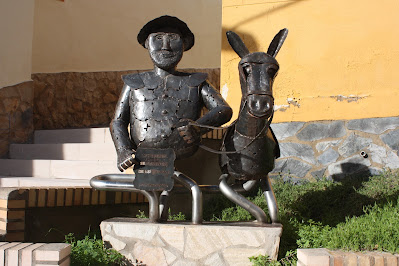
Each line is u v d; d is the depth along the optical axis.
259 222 3.81
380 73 5.90
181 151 3.74
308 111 6.13
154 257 3.66
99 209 4.52
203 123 3.62
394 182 5.29
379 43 5.93
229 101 6.28
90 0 9.12
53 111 8.70
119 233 3.73
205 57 9.38
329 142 6.01
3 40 7.14
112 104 9.02
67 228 4.25
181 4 9.30
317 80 6.12
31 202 3.94
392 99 5.82
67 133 7.06
